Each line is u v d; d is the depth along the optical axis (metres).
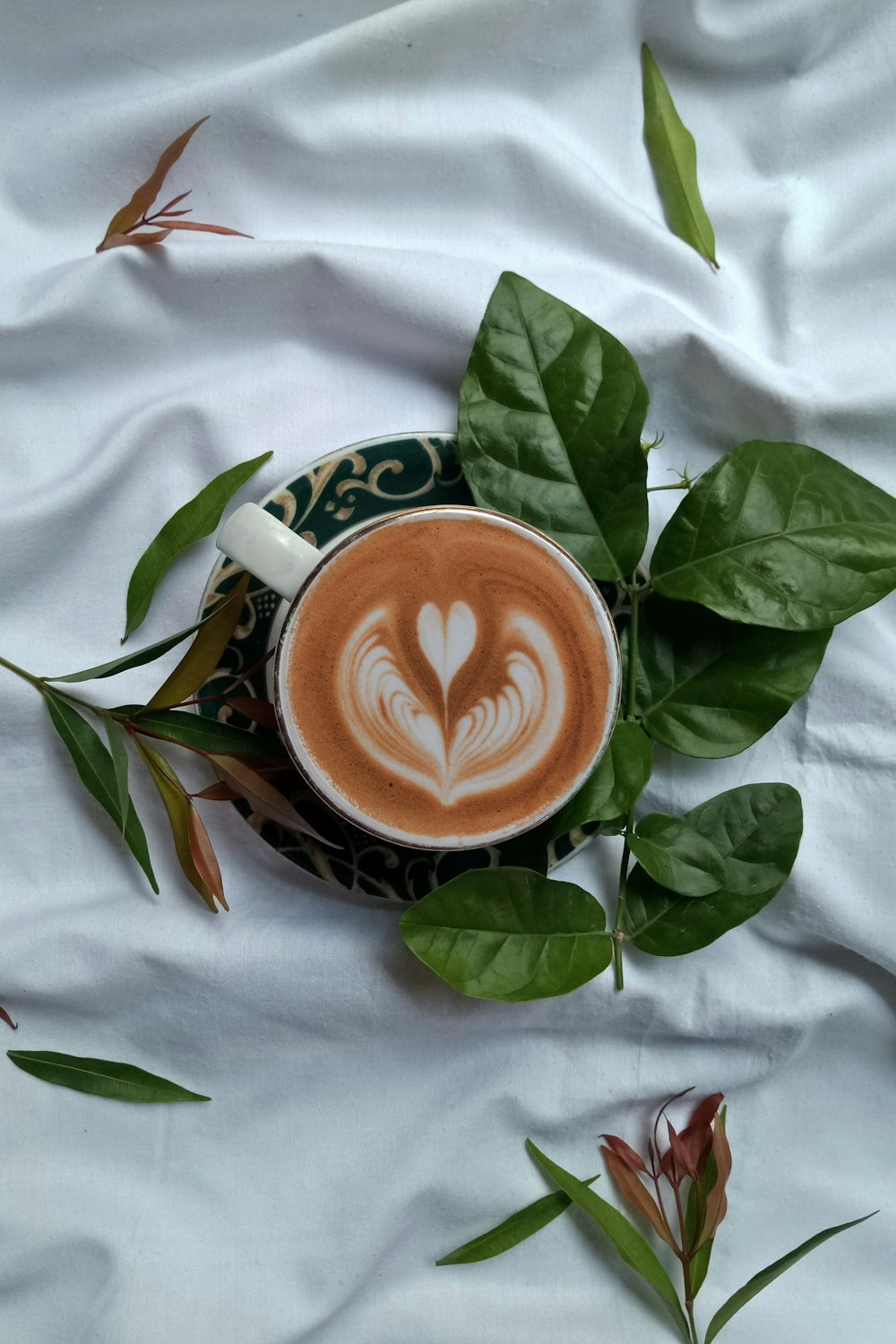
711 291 0.49
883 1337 0.49
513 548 0.43
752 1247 0.50
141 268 0.46
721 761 0.48
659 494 0.49
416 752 0.43
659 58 0.49
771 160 0.50
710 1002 0.49
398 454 0.45
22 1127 0.47
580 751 0.44
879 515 0.45
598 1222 0.47
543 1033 0.49
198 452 0.47
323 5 0.48
